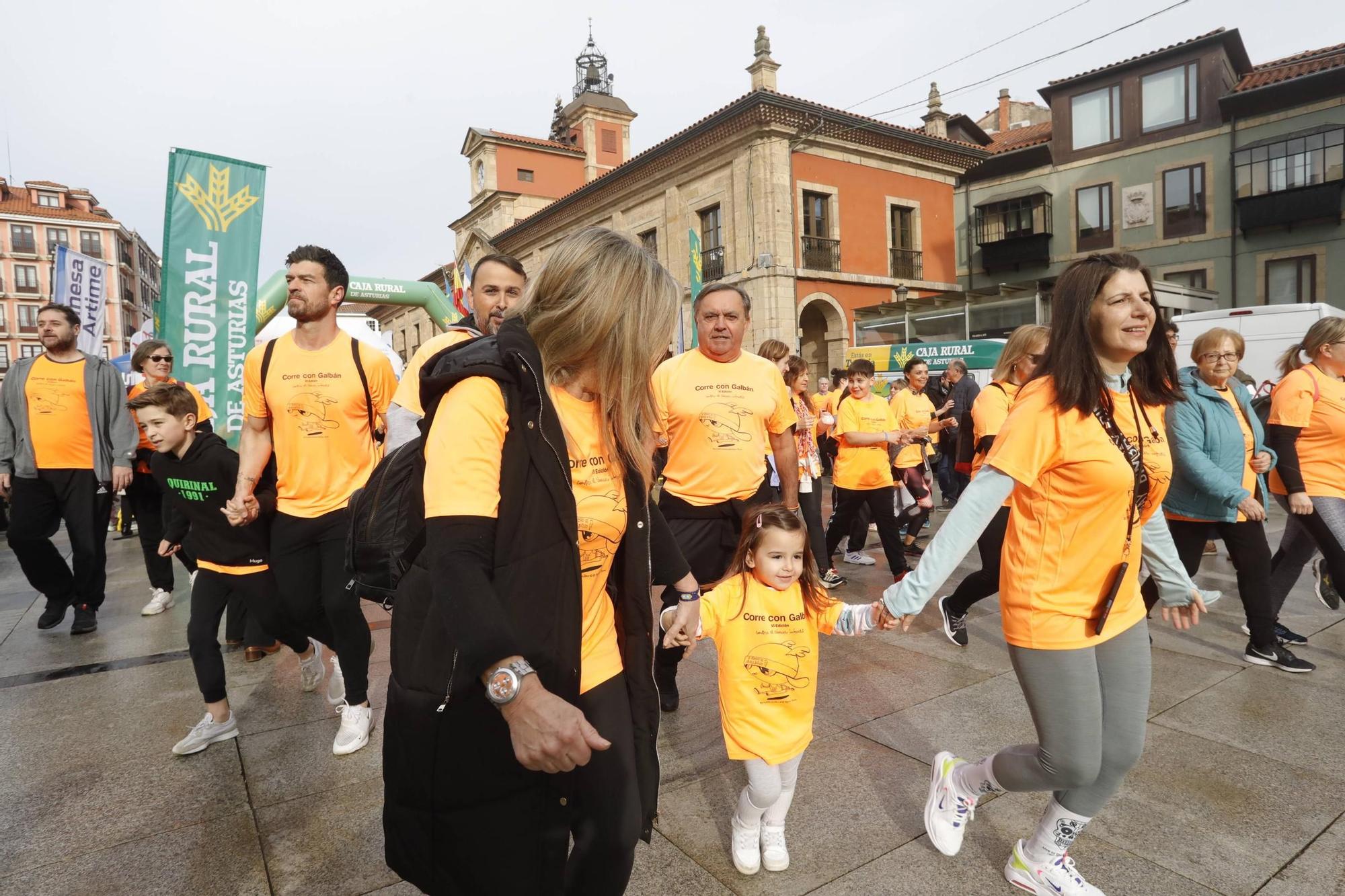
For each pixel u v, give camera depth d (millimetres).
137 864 2363
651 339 1477
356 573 1580
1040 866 2111
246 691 3869
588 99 34562
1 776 2967
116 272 64750
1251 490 4074
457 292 15234
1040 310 17547
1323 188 19344
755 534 2262
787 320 19281
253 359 3209
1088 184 23578
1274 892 2125
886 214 21844
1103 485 1931
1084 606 1980
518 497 1325
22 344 60688
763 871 2279
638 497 1584
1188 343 12438
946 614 4215
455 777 1343
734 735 2238
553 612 1344
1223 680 3674
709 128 19750
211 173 5766
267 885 2252
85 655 4504
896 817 2545
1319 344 3906
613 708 1529
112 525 10469
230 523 3115
